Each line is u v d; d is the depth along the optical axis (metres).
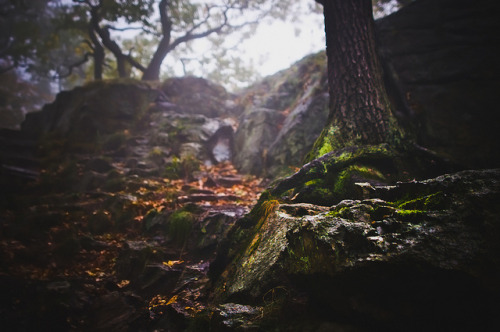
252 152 7.66
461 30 5.95
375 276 1.84
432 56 5.92
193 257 4.29
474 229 1.72
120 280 4.06
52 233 5.01
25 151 9.34
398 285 1.79
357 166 4.07
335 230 2.13
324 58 9.67
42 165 8.30
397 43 6.22
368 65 4.69
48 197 6.41
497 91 5.25
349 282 1.97
